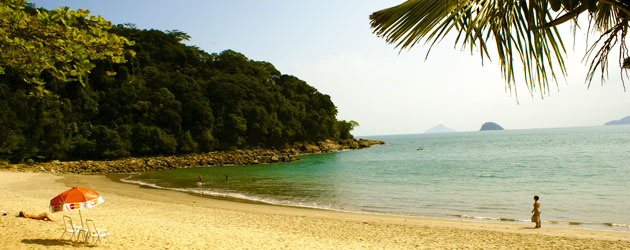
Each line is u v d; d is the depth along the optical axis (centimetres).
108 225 1271
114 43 607
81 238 999
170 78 8519
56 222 1234
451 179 3453
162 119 7362
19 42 559
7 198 1969
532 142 11394
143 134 6838
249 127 8575
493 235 1327
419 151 9062
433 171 4319
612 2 220
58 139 5838
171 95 7744
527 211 1894
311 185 3244
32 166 4825
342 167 5244
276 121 9006
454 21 247
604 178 3128
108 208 1836
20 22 528
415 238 1296
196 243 1055
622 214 1736
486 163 5194
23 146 5409
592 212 1798
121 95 7256
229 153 7450
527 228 1467
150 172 4853
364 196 2545
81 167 4988
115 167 5094
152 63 9125
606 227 1481
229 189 3012
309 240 1232
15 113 5481
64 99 6262
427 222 1623
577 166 4253
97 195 936
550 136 16462
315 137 9981
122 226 1266
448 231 1408
